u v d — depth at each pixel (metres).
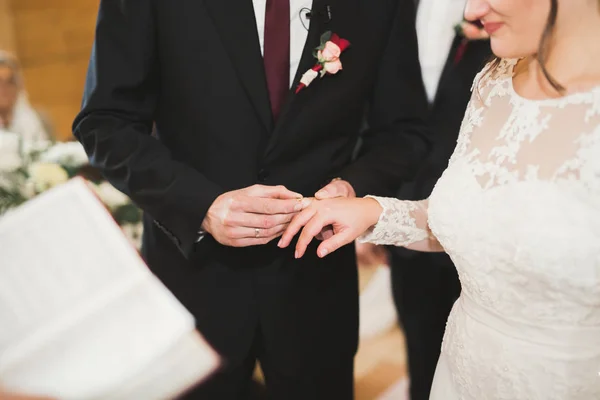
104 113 1.49
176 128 1.57
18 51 5.60
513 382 1.16
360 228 1.33
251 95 1.48
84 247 1.72
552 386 1.13
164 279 1.66
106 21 1.46
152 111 1.57
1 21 5.52
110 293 1.63
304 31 1.53
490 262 1.13
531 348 1.13
